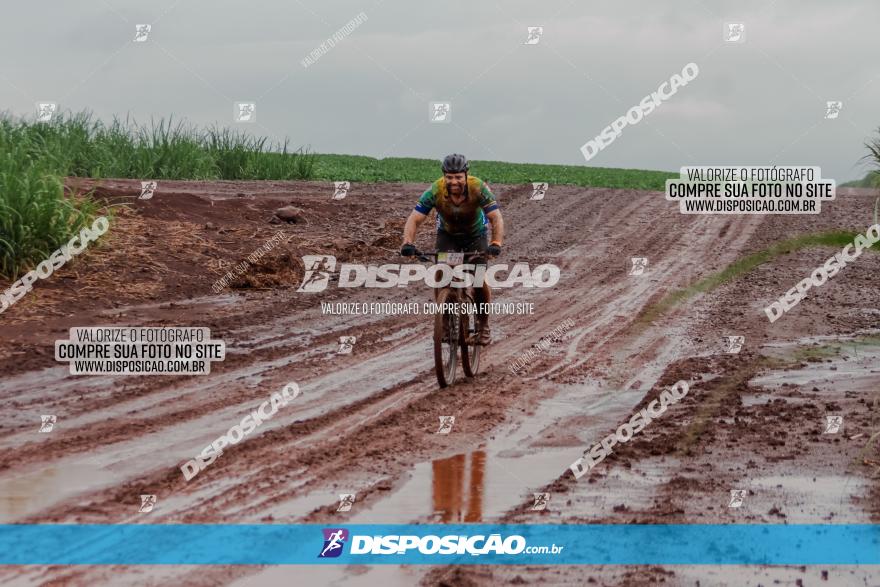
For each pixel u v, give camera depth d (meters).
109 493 6.18
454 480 6.64
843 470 6.62
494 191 32.47
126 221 18.38
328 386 9.92
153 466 6.86
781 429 7.79
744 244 22.73
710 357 11.43
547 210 28.45
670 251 21.98
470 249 10.38
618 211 28.25
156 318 13.12
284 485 6.45
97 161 24.42
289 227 21.67
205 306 14.28
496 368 11.19
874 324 13.34
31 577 4.69
